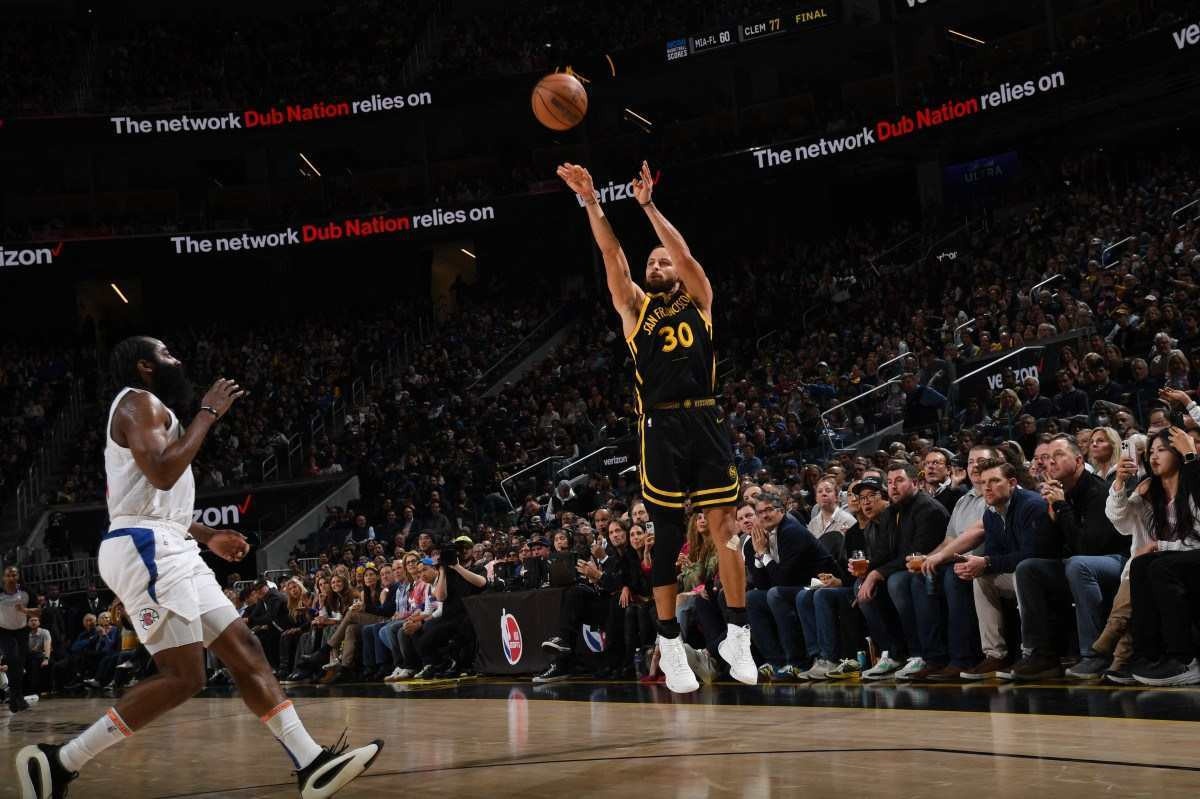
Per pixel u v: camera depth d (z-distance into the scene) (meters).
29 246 25.14
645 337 4.48
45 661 13.98
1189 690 5.01
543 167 28.97
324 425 24.11
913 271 20.34
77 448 23.77
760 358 20.02
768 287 22.58
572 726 5.35
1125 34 20.39
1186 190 17.14
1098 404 9.74
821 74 27.16
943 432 12.79
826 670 6.94
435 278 29.98
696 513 7.58
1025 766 3.36
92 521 21.94
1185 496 5.41
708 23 26.53
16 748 6.50
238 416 24.42
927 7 23.45
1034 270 17.19
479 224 26.09
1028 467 6.85
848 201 26.44
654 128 28.42
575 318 26.19
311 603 13.03
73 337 27.88
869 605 6.68
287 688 11.03
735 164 23.98
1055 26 21.98
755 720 5.02
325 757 3.46
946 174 24.34
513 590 10.29
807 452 14.09
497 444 20.17
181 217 27.61
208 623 3.57
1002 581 6.16
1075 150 23.22
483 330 26.36
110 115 25.88
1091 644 5.75
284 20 31.30
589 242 28.52
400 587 11.10
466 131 29.70
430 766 4.23
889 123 22.09
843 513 7.92
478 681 9.55
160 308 29.38
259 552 19.94
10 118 25.41
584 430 19.52
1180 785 2.95
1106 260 16.36
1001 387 12.98
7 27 29.08
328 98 26.78
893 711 4.99
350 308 29.59
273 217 27.64
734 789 3.28
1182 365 9.93
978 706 4.96
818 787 3.22
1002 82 20.52
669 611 4.53
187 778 4.40
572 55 26.39
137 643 13.48
